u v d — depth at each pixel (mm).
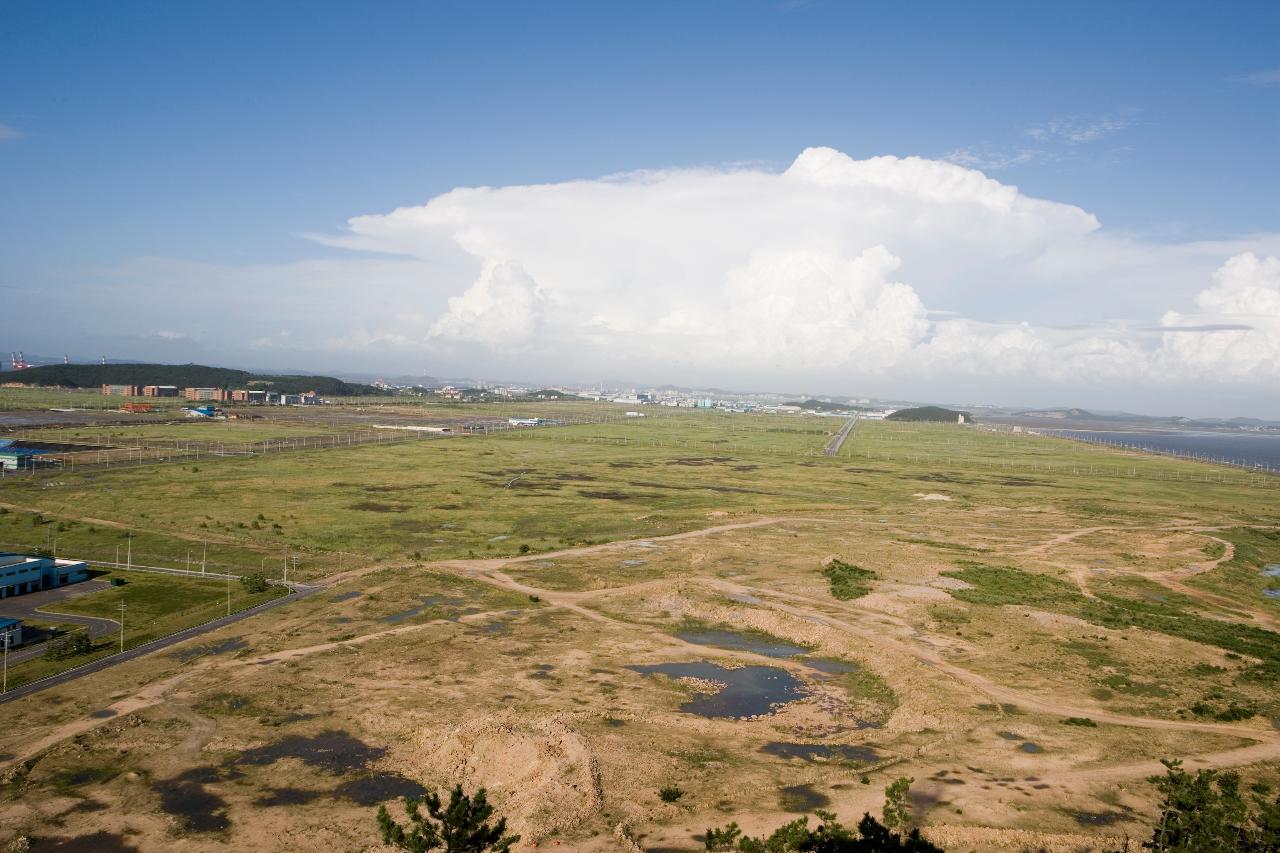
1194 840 36094
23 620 79688
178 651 71688
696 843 41156
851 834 37312
